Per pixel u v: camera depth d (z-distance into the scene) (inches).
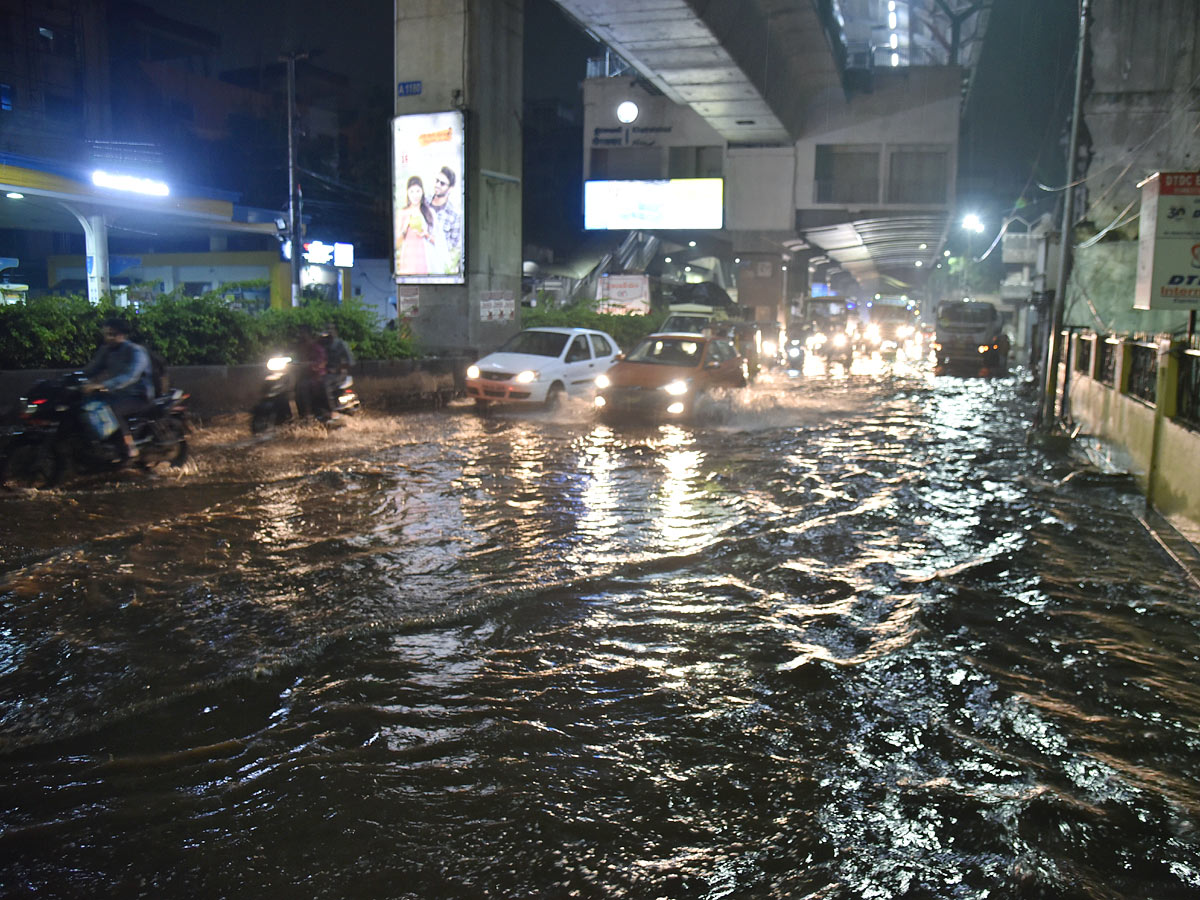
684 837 121.3
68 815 123.8
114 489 335.3
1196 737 155.2
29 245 1406.3
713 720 156.7
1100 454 475.2
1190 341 324.5
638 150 1994.3
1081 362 638.5
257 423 474.3
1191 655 193.8
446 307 781.3
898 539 291.3
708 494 355.9
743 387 655.8
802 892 109.7
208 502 319.3
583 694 166.6
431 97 764.0
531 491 353.1
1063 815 128.3
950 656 189.0
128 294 597.3
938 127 1839.3
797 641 195.6
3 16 1393.9
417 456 430.3
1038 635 203.8
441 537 278.1
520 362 612.7
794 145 1893.5
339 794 130.0
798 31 1310.3
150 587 222.7
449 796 130.2
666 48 1046.4
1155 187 326.6
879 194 1877.5
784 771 139.5
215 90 1800.0
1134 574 255.8
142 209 975.0
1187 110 785.6
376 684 168.6
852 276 4158.5
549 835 121.0
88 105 1520.7
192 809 125.5
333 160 1982.0
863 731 153.9
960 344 1162.0
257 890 108.5
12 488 329.4
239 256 1229.7
